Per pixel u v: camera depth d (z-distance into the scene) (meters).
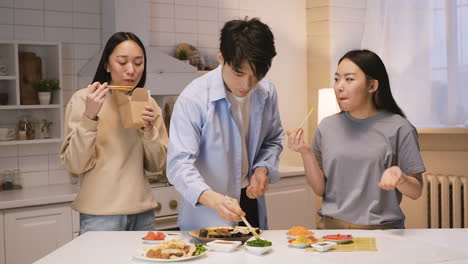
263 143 2.52
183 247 1.93
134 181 2.54
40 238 3.40
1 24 3.78
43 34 3.92
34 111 3.91
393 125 2.41
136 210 2.53
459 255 1.89
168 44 4.37
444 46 4.28
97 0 4.11
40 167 3.95
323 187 2.55
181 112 2.16
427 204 4.37
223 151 2.23
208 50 4.58
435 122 4.34
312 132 5.02
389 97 2.47
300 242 2.02
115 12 3.91
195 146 2.14
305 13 5.00
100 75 2.62
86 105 2.37
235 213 1.98
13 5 3.81
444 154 4.37
